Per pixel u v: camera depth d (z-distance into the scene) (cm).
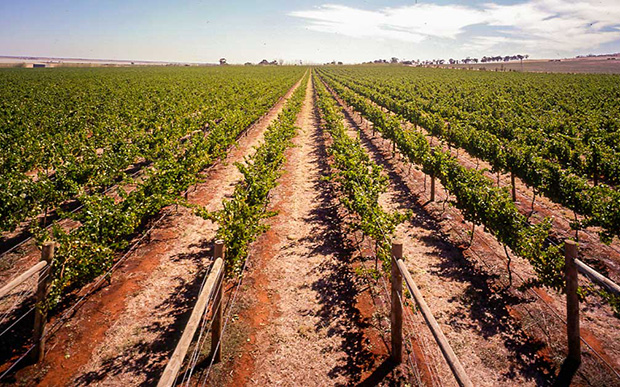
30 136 1388
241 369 507
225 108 2611
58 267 545
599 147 1134
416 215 1074
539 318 612
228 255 607
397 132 1605
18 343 538
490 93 3731
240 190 879
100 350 533
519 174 1084
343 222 1026
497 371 507
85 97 2923
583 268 471
